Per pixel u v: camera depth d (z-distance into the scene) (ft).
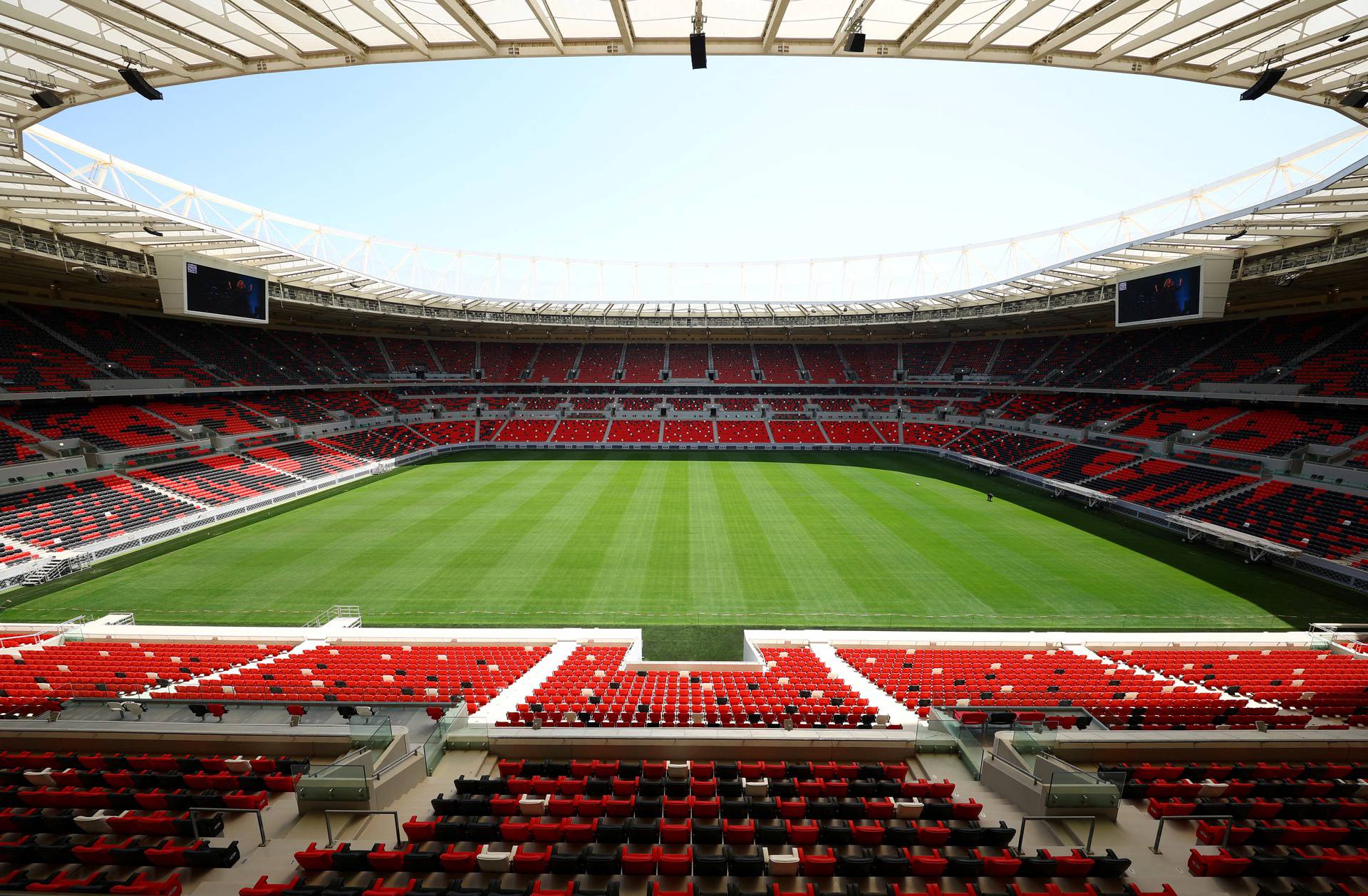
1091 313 165.58
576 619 71.41
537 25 33.01
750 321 211.00
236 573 84.79
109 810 26.81
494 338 244.22
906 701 46.98
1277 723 40.32
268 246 105.70
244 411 159.02
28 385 113.39
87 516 98.94
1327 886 22.54
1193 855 23.11
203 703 38.42
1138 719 40.01
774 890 22.04
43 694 45.55
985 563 89.10
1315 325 130.93
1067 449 153.38
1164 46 34.50
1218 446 124.26
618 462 175.01
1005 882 22.93
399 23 32.30
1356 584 80.48
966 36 34.19
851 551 94.32
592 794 29.09
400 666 55.26
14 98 43.47
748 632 66.23
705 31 33.42
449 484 143.23
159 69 37.11
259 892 21.36
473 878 23.18
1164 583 82.17
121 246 100.89
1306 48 32.68
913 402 215.51
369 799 26.73
